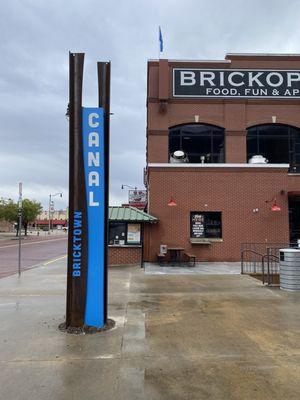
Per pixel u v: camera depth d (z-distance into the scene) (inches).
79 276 295.4
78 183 298.0
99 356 237.0
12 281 534.9
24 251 1250.6
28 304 382.0
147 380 203.0
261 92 855.1
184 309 360.2
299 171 864.3
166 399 182.7
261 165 809.5
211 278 557.0
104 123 305.1
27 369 217.9
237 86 853.8
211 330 291.7
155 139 840.3
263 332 286.8
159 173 809.5
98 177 299.6
